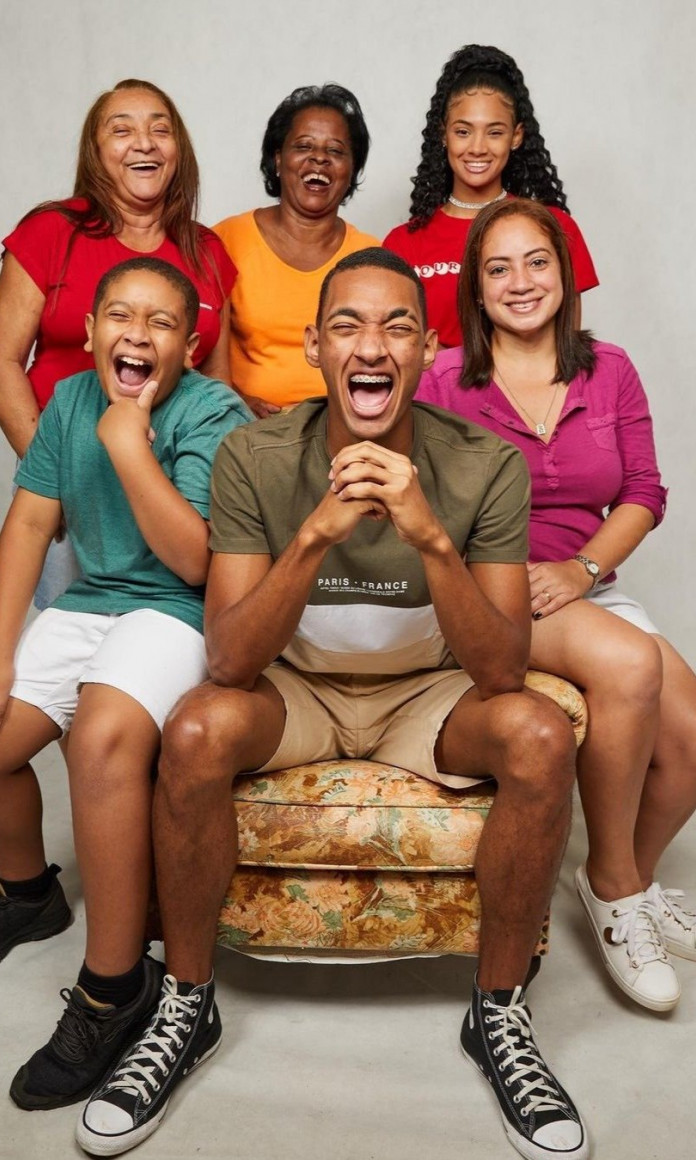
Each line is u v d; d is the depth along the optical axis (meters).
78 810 1.58
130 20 3.47
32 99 3.56
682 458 3.53
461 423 1.71
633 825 1.84
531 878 1.55
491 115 2.52
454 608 1.52
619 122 3.36
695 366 3.47
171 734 1.51
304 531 1.48
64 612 1.86
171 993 1.60
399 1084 1.62
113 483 1.81
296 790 1.64
